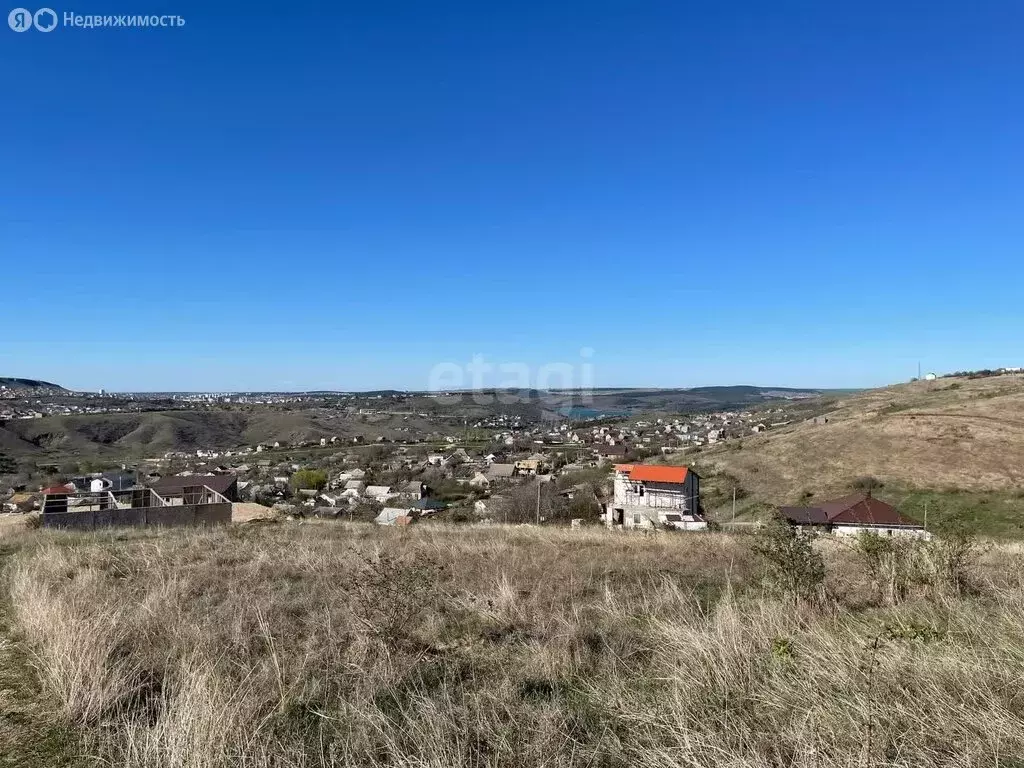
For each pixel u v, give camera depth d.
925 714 3.04
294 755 3.26
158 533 16.45
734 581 8.01
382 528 17.55
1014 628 4.35
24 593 6.98
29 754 3.55
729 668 3.99
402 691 4.33
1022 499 37.53
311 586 8.12
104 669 4.48
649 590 7.48
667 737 3.29
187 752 3.20
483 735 3.41
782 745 2.99
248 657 5.06
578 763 3.11
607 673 4.38
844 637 4.46
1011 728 2.78
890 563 6.79
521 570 9.17
